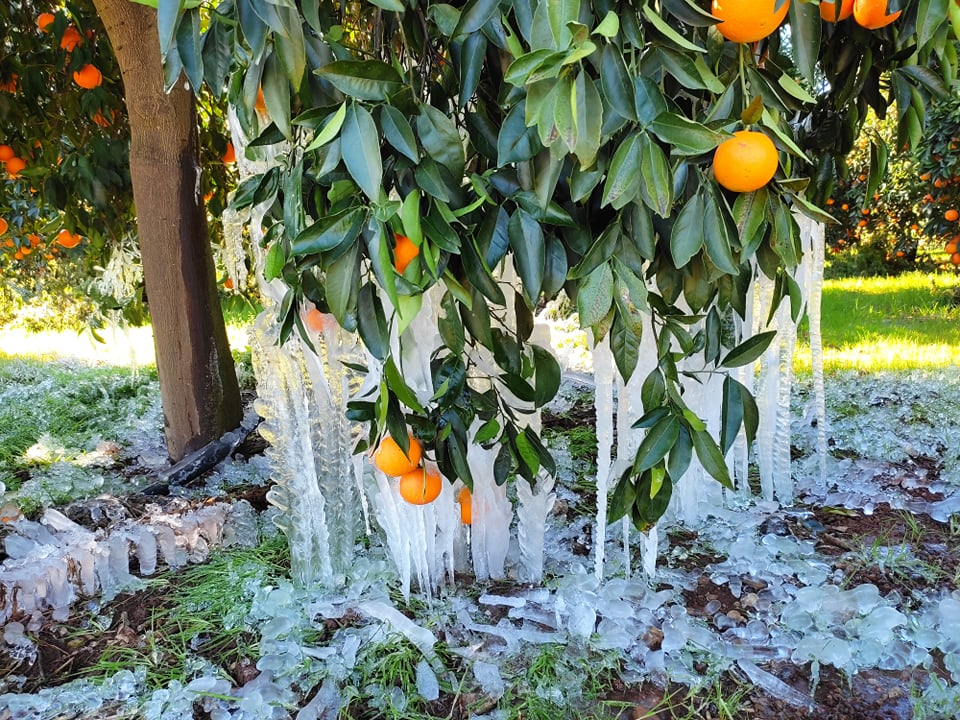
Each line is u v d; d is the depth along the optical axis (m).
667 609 1.53
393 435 1.09
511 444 1.29
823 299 6.54
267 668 1.34
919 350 3.76
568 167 0.95
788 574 1.63
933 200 5.83
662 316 1.11
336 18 1.19
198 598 1.62
